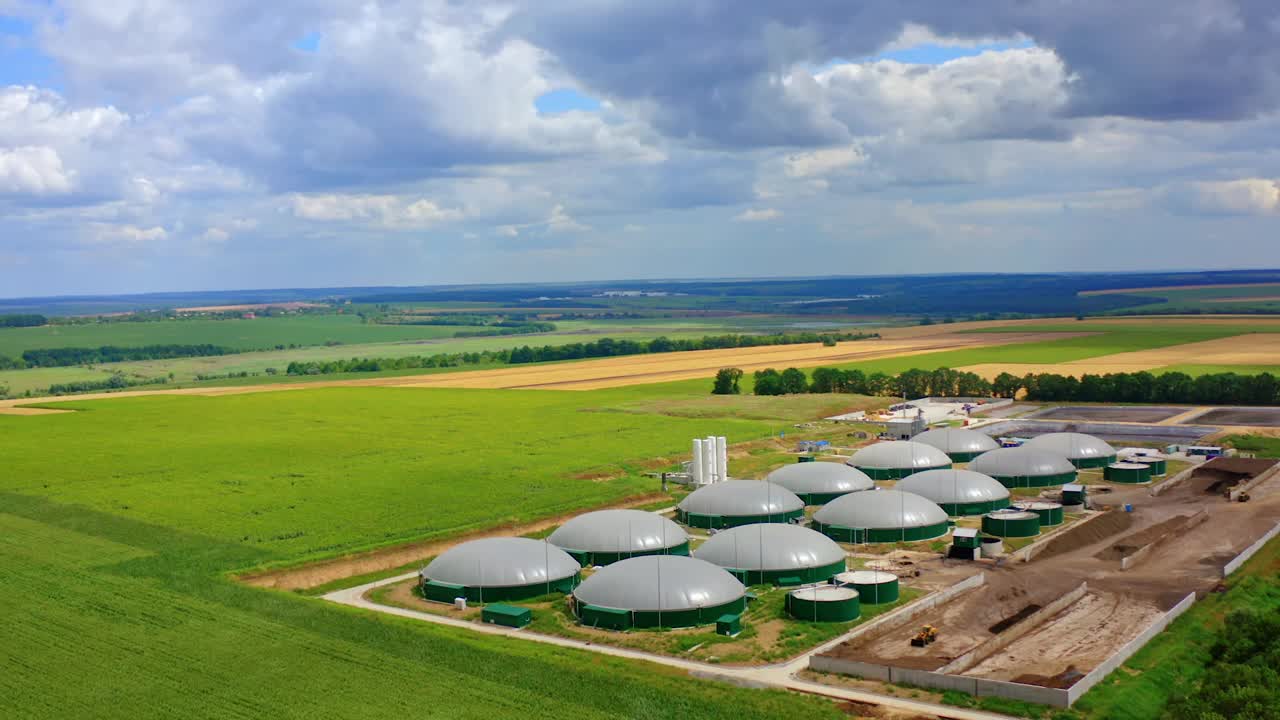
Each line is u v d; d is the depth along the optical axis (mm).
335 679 55312
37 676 55656
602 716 50625
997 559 80562
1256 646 58094
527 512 97250
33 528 91938
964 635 62719
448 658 58188
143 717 50562
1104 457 118750
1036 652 59781
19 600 68875
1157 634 62844
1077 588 71500
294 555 81875
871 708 51719
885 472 113500
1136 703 52656
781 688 54531
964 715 51031
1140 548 82188
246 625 63781
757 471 121312
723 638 62656
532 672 55969
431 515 95938
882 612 67375
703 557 76938
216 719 50438
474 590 71188
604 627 65062
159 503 101688
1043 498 103312
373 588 75438
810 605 65812
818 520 89500
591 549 79688
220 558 80938
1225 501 100188
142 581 73688
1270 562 79688
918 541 86938
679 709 51312
